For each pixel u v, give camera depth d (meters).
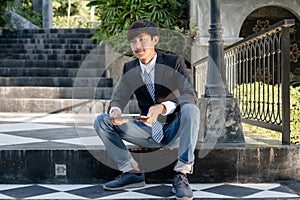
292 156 2.44
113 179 2.38
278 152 2.43
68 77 6.23
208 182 2.41
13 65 6.77
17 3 9.65
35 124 3.97
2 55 7.21
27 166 2.38
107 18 6.17
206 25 5.46
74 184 2.37
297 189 2.26
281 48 2.51
